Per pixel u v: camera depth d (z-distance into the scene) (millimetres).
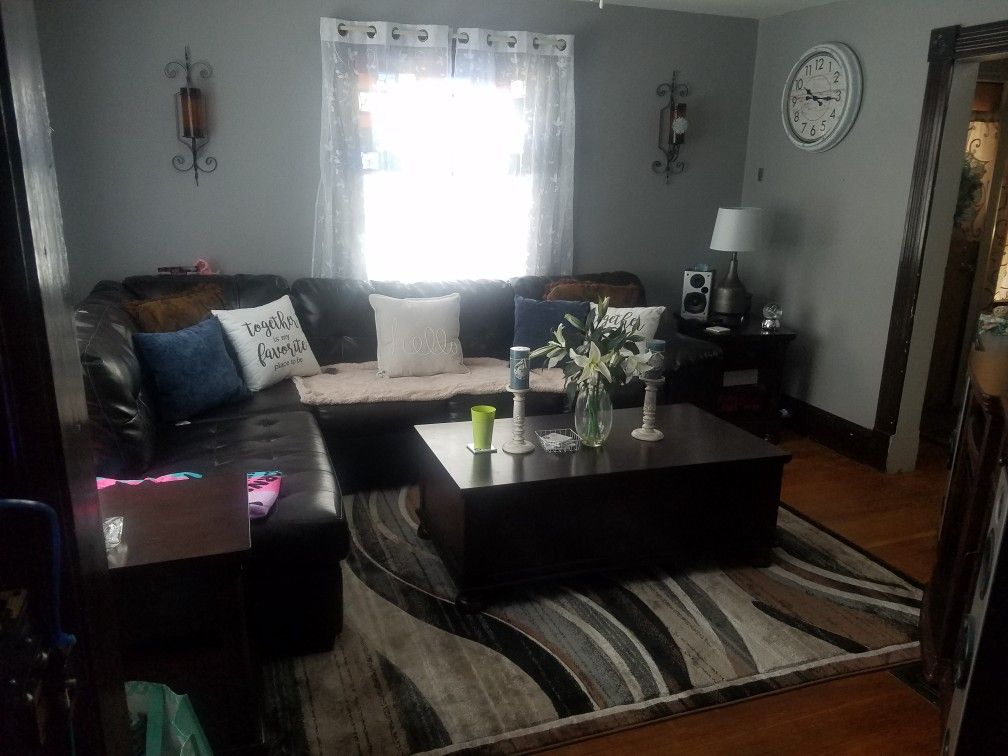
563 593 2566
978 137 4328
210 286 3516
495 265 4207
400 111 3820
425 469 2783
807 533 3057
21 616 638
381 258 4000
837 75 3848
